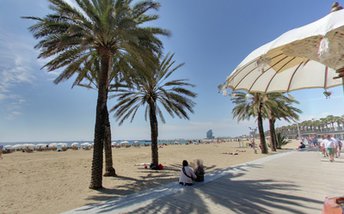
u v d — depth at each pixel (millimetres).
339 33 1822
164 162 20594
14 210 7301
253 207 6258
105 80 11086
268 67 3297
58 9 10180
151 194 8352
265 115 28359
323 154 19156
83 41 9922
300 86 3594
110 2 10867
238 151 33719
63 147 47781
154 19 12523
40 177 13117
